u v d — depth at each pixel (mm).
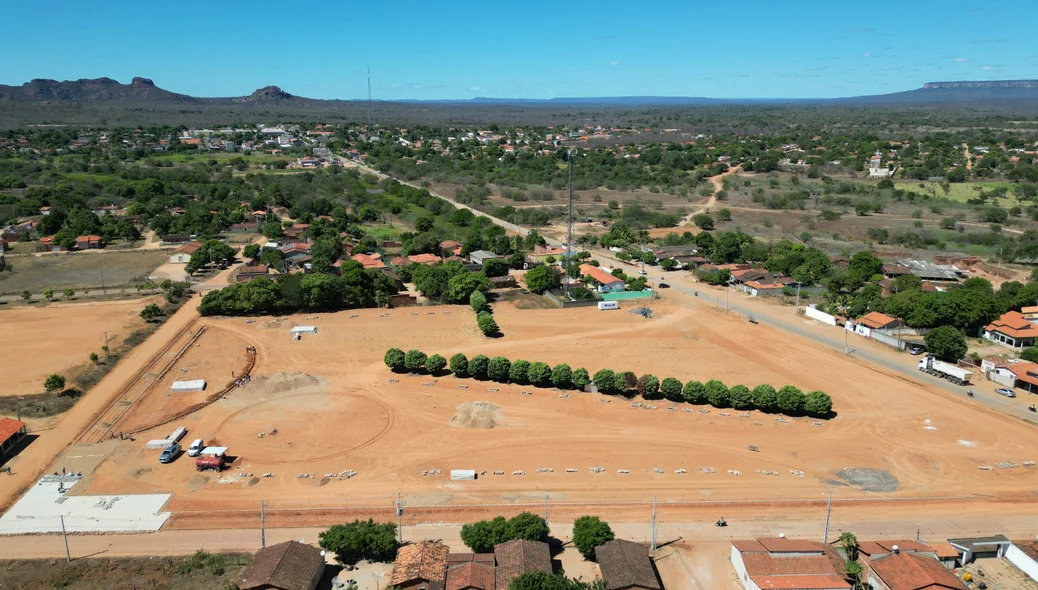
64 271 171375
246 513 72250
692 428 92812
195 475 79188
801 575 60188
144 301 146875
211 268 177125
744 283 168375
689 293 163000
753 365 115812
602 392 103688
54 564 63531
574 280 169625
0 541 66875
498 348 123062
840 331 134625
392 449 86188
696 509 73938
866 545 64875
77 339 122125
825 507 74500
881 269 171625
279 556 60156
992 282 167000
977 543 66000
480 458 84250
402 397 101625
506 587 57750
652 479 79938
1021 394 104312
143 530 69000
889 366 115562
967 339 127062
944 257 188500
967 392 104750
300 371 111125
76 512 71625
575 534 65438
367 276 151250
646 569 59938
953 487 78625
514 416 95562
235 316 139375
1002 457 85438
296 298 142125
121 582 60969
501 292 161375
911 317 128375
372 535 63969
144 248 198250
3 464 80750
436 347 123312
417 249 193000
